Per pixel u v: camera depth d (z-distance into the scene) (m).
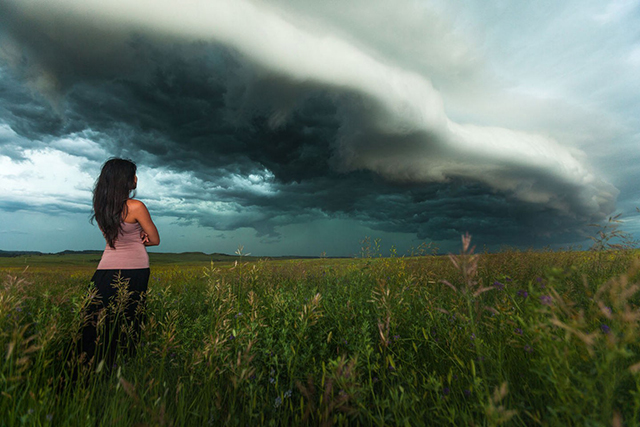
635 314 1.17
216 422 1.79
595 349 1.30
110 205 3.26
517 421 1.57
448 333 2.43
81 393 1.85
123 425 1.64
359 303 3.59
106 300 3.03
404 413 1.66
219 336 2.09
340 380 1.56
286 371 2.33
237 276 3.98
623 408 1.38
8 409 1.57
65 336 2.48
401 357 2.36
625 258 4.65
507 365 1.97
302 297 3.76
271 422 1.77
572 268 1.50
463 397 1.79
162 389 2.01
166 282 6.61
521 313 2.12
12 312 2.16
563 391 1.25
